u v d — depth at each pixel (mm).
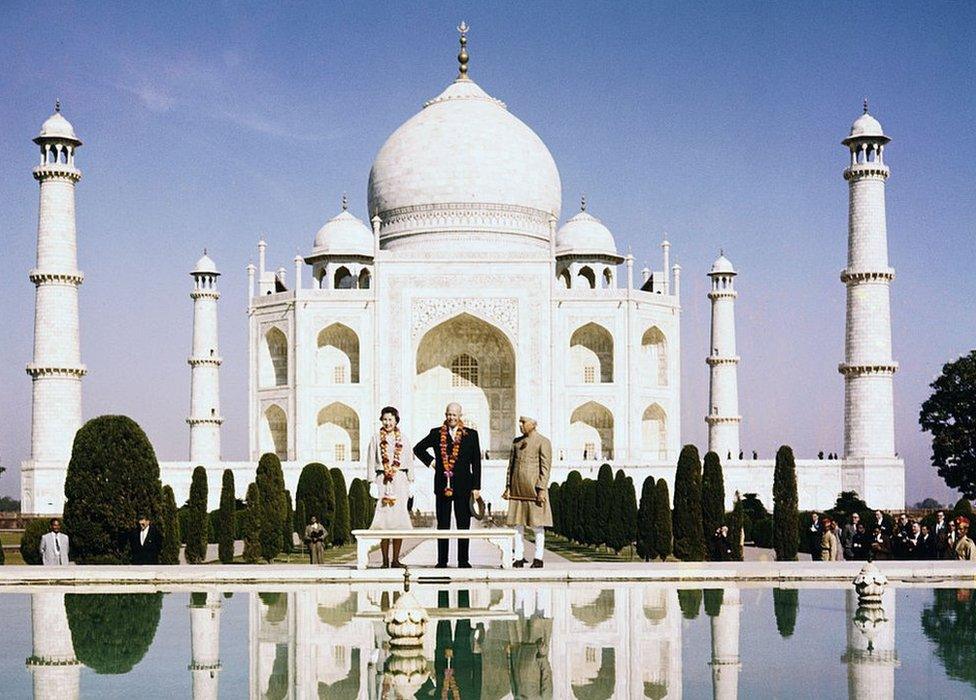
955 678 15633
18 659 17453
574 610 23109
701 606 23828
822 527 56219
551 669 16438
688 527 52531
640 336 112812
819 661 17031
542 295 111938
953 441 105188
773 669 16375
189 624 21203
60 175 99125
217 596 26500
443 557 32312
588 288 123438
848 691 14711
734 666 16609
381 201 126375
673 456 116188
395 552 31609
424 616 18250
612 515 62438
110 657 17562
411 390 111500
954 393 106562
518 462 32219
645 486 54531
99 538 47188
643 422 119000
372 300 111812
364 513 83125
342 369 117062
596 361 117250
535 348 111562
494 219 122188
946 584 29359
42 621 21828
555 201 127875
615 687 15109
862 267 98688
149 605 24531
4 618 22312
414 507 104438
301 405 110812
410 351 111750
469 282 111875
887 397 98625
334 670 16438
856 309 99125
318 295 111812
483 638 19250
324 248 123125
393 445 31906
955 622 21328
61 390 98125
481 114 126375
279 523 57500
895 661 17031
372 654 17750
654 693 14711
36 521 55250
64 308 98562
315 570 30688
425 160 123250
